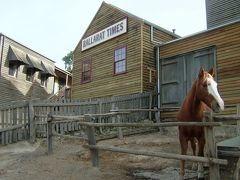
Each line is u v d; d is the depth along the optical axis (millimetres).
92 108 14188
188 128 6078
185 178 6598
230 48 13469
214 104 5301
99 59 21203
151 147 10664
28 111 12406
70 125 13312
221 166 7066
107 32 20672
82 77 22609
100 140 12375
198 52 14836
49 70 30250
